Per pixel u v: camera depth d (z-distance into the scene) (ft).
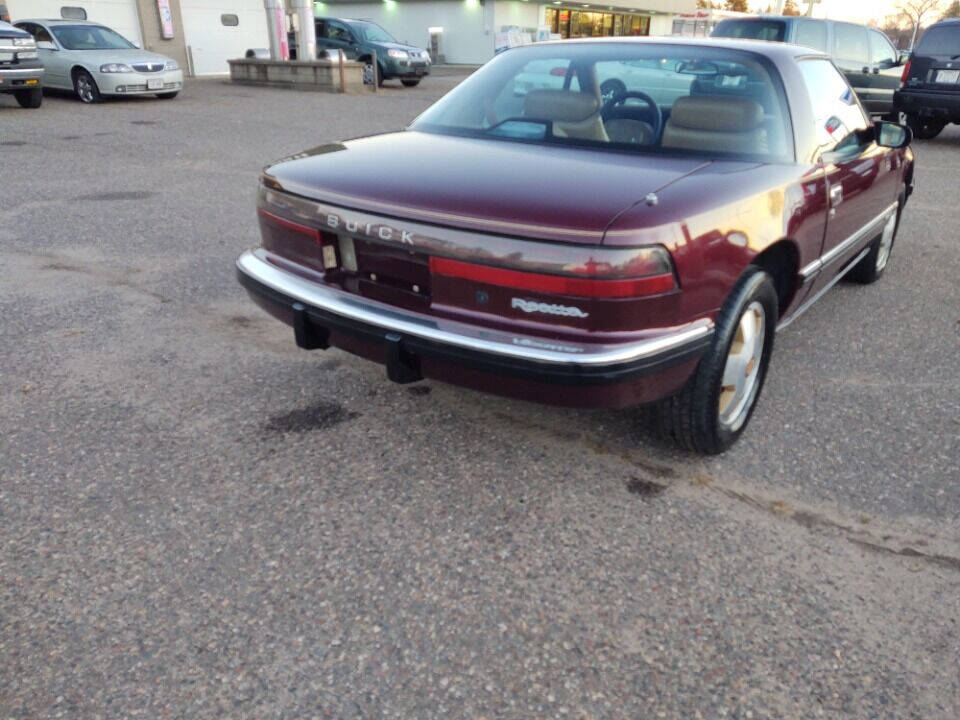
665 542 8.43
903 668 6.87
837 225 11.80
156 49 72.74
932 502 9.25
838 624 7.34
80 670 6.65
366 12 120.16
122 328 13.85
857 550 8.38
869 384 12.37
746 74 10.71
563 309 7.73
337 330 9.17
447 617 7.34
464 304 8.29
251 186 26.23
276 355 12.88
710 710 6.41
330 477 9.49
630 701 6.48
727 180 8.95
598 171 8.98
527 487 9.37
